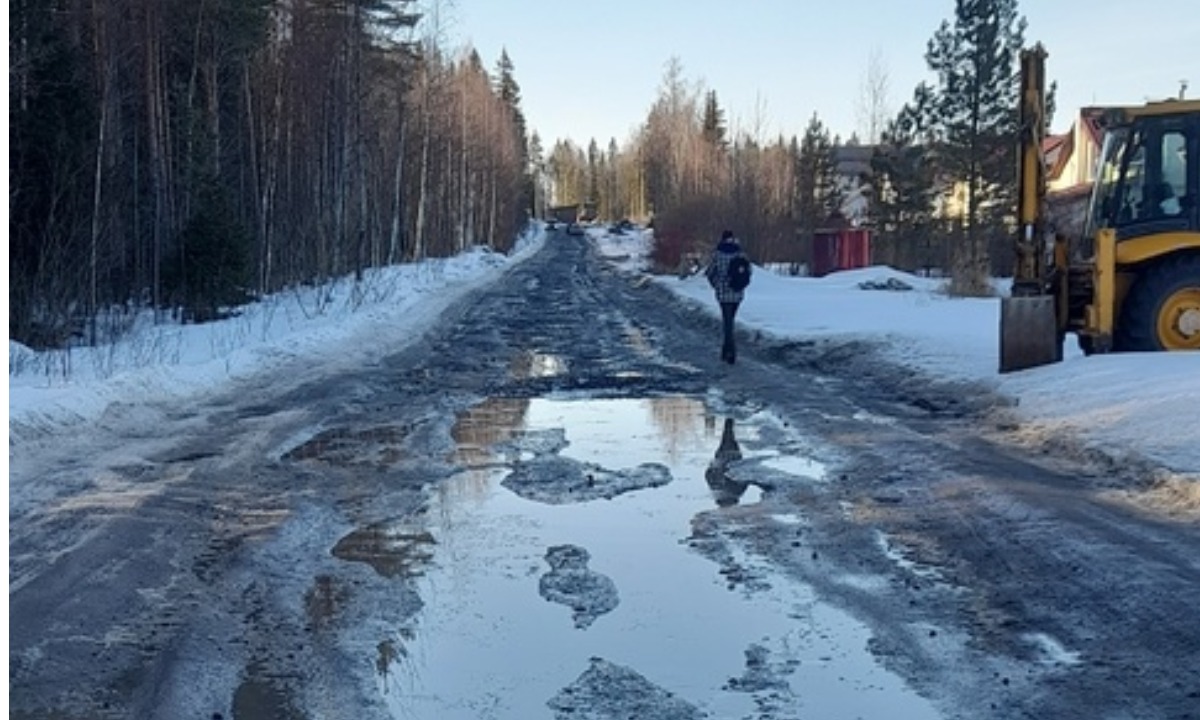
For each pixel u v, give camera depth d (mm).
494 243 79875
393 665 4969
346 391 13773
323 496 8195
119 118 24469
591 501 8008
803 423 11109
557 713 4457
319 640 5258
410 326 24125
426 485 8578
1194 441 8172
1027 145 13133
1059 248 13086
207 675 4816
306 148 35281
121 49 24391
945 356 14742
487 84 81125
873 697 4562
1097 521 6750
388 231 48062
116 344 17641
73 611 5496
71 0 22109
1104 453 8414
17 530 6973
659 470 9023
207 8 28844
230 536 7070
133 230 25094
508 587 6059
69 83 20766
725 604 5738
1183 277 12438
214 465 9227
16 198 19594
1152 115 12555
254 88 33625
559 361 17656
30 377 13352
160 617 5535
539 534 7133
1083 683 4590
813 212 54938
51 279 19031
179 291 24656
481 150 75188
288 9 36688
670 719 4379
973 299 27734
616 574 6262
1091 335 12609
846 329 19109
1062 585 5754
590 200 144000
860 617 5496
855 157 74562
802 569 6285
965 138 47156
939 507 7418
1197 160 12414
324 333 20125
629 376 15469
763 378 14984
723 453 9727
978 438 9906
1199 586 5504
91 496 7906
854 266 45344
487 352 19219
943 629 5293
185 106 27828
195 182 26172
